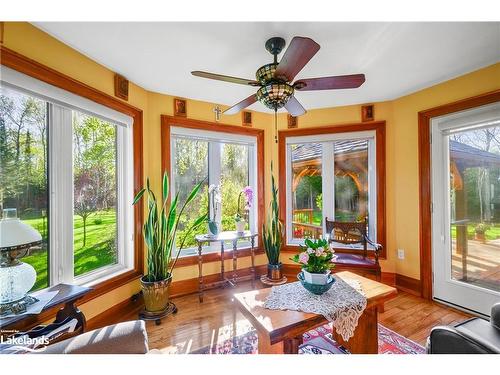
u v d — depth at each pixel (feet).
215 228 8.87
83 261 6.79
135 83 7.97
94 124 7.14
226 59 6.41
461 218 7.79
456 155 7.87
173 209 7.67
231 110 6.79
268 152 11.00
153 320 7.06
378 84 8.14
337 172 10.54
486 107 6.96
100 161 7.34
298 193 11.20
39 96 5.36
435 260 8.33
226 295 8.98
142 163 8.30
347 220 10.39
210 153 10.06
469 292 7.48
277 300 5.02
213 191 9.61
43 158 5.81
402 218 9.27
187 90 8.58
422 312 7.55
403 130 9.21
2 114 5.09
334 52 6.08
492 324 3.81
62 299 4.68
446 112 7.90
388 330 6.59
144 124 8.43
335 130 10.26
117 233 7.93
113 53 6.19
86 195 6.91
